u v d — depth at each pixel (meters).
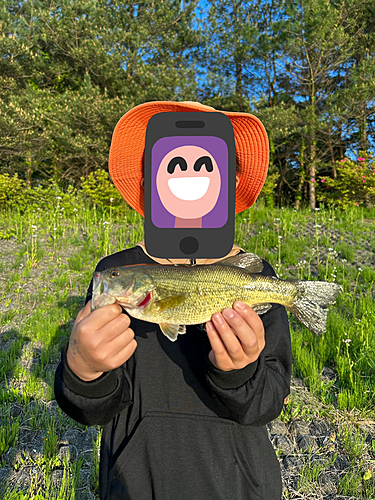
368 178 14.73
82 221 12.73
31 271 8.60
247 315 1.30
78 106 16.34
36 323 6.18
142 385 1.64
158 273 1.66
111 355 1.22
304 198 27.78
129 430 1.62
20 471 3.24
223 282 1.74
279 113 19.09
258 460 1.65
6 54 17.09
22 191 14.26
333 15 18.23
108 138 18.16
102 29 17.45
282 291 1.84
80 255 9.55
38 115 16.20
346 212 13.95
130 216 13.12
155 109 1.87
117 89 19.02
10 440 3.55
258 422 1.49
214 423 1.58
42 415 3.94
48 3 19.05
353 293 7.23
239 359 1.31
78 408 1.32
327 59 19.98
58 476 3.15
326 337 5.41
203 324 1.68
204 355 1.43
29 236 10.73
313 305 1.88
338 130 20.59
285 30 19.11
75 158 19.59
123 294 1.59
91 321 1.22
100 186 13.43
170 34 20.38
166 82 17.70
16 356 5.24
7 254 9.57
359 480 3.06
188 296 1.66
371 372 4.65
